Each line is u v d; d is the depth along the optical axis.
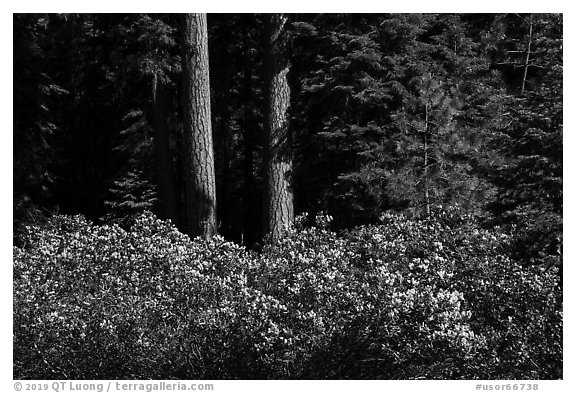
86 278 7.82
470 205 11.87
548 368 7.15
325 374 7.02
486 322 7.57
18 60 14.21
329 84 13.30
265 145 12.89
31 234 9.73
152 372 7.08
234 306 6.98
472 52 14.62
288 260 7.92
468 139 12.80
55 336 6.95
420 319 6.67
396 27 13.01
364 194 12.98
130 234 8.63
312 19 14.05
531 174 9.86
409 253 8.38
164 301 7.19
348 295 6.94
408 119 12.73
